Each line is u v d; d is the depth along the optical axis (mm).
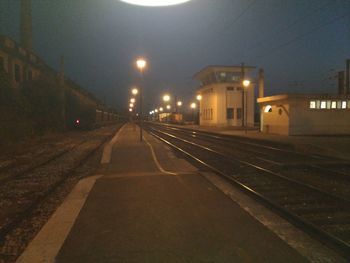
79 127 48625
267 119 33156
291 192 8750
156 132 41469
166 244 4617
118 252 4363
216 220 5703
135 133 38875
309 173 11695
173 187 8406
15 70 34312
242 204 6770
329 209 7055
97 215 6043
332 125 28844
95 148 21000
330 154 16531
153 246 4547
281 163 13266
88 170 12750
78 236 4977
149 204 6777
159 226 5398
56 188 9492
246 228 5277
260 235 4957
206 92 57812
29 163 15117
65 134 38062
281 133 30156
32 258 4223
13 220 6301
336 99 28641
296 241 4746
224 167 13195
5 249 4984
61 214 6125
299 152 17875
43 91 35375
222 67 52594
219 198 7281
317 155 16359
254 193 7703
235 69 53156
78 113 49188
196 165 13594
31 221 6422
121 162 14078
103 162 14320
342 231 5727
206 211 6262
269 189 9125
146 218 5840
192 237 4883
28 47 47188
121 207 6570
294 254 4273
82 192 7906
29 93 33688
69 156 17250
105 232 5137
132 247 4523
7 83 25625
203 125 60094
